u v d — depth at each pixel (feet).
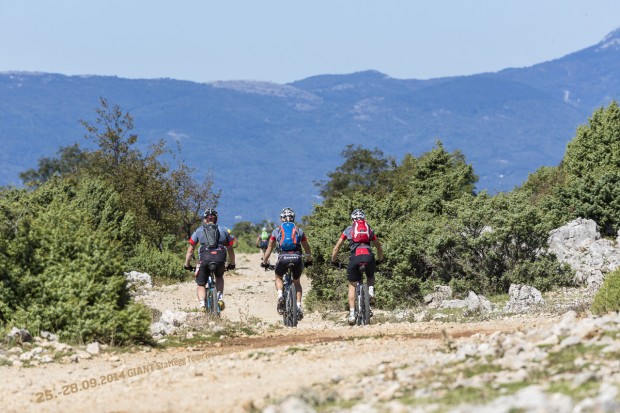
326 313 238.27
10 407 79.30
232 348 122.21
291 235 167.12
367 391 71.41
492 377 69.82
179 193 506.07
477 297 224.53
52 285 124.57
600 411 50.62
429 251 246.06
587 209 319.27
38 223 135.33
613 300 150.20
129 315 124.88
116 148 492.13
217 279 170.30
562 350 77.61
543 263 239.09
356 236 164.86
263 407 69.05
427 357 87.71
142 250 401.70
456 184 500.74
